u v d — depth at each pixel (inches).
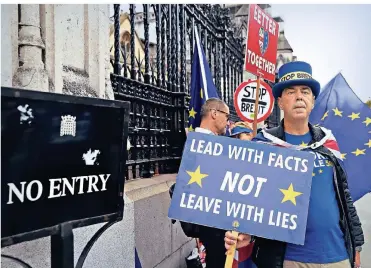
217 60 269.6
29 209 55.7
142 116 163.6
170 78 194.2
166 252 163.0
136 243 133.0
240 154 82.1
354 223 88.8
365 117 157.9
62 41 102.4
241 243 83.4
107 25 127.6
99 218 67.2
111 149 69.1
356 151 155.4
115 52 145.3
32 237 56.1
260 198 79.3
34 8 91.5
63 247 60.4
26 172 55.2
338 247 83.7
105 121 67.6
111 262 108.6
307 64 92.0
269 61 163.0
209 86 175.9
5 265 75.3
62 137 60.4
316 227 82.5
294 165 80.4
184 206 80.6
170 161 190.1
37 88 88.7
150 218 145.4
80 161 63.5
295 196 78.7
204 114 125.7
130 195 134.7
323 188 84.9
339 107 163.3
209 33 255.1
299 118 89.9
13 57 86.0
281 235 77.2
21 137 54.4
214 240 104.1
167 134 190.1
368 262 181.0
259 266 87.7
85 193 64.7
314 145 87.9
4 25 78.2
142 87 163.8
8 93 52.0
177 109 194.4
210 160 82.3
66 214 61.5
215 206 80.0
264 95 187.0
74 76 108.6
